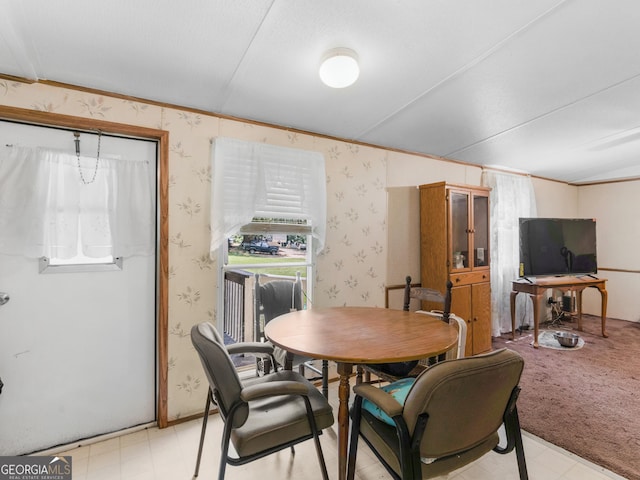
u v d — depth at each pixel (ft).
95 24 4.65
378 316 6.54
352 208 9.29
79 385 6.17
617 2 4.75
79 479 5.20
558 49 5.77
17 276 5.67
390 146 10.01
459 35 5.31
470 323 10.39
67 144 6.04
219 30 4.93
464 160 11.77
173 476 5.28
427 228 10.44
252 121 7.73
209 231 7.14
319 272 8.71
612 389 8.28
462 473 5.41
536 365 9.83
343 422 4.62
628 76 6.67
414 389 3.37
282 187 7.99
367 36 5.24
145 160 6.73
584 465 5.57
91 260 6.28
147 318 6.79
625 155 12.10
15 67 5.29
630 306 15.05
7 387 5.61
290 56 5.61
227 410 3.84
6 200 5.53
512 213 13.29
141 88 6.23
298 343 4.78
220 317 7.30
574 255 13.19
